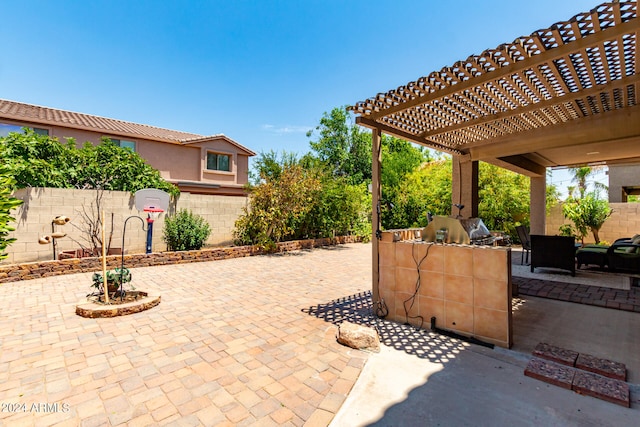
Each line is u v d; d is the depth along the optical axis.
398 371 2.77
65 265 6.49
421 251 3.84
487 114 4.50
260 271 7.28
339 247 12.00
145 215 8.37
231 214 10.17
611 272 6.84
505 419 2.12
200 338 3.48
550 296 5.00
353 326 3.45
